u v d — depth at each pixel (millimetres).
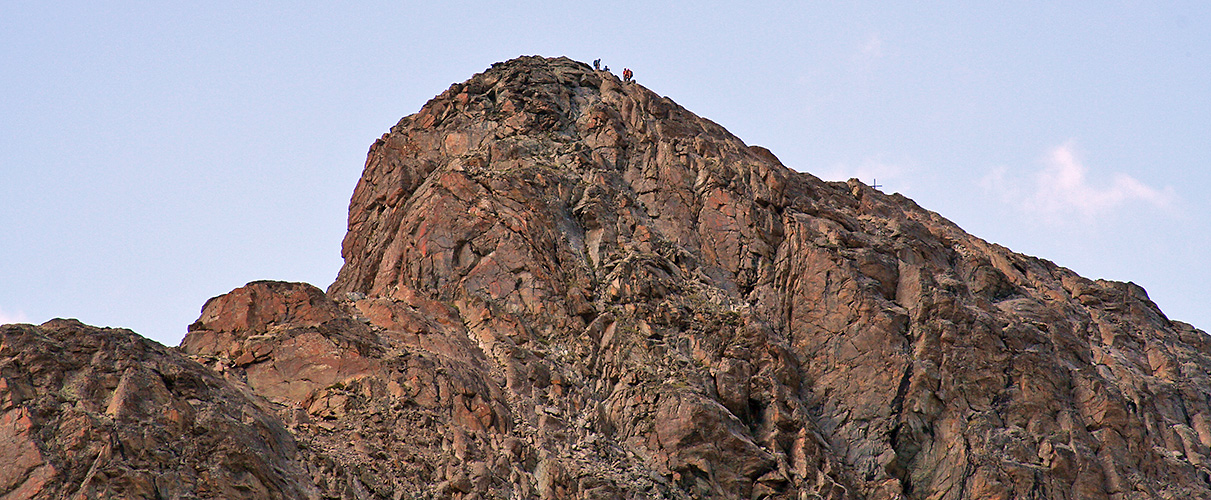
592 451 182250
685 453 183875
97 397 158500
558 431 183250
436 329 195875
